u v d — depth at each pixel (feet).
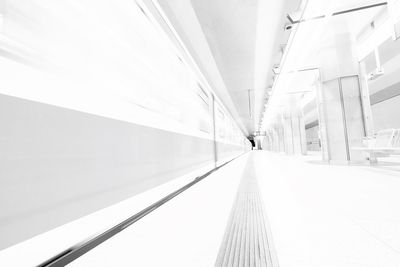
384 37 16.72
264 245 4.41
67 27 4.49
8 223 3.18
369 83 35.14
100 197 5.12
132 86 6.85
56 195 3.96
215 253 4.17
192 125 13.33
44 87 3.87
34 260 3.54
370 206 6.75
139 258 4.05
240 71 24.06
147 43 7.89
